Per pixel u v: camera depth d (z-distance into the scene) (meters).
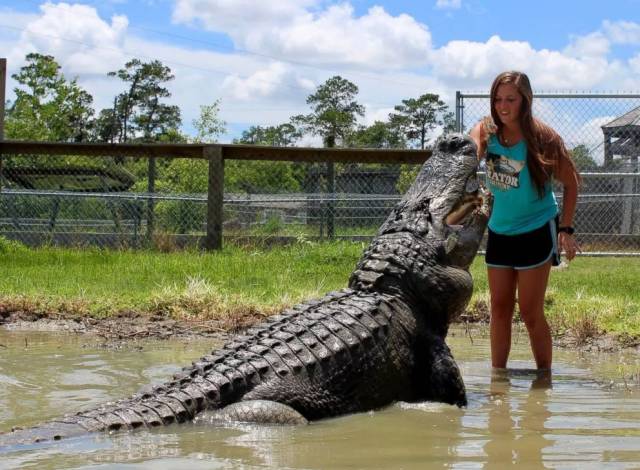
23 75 38.00
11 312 8.52
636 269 12.13
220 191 13.44
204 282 9.63
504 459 3.76
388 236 5.95
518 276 6.27
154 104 60.91
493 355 6.48
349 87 57.62
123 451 3.81
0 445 3.87
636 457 3.77
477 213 6.10
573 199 6.14
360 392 5.04
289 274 10.82
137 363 6.36
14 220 16.41
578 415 4.79
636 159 13.80
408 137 56.41
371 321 5.27
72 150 14.08
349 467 3.61
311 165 22.50
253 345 4.95
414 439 4.21
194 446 3.95
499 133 6.06
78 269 11.11
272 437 4.21
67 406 4.92
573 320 8.05
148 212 14.84
